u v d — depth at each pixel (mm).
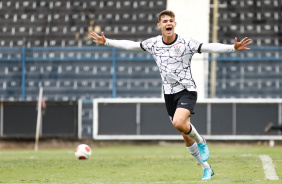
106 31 59562
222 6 60594
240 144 49344
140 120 49562
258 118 49312
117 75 53531
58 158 30719
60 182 16953
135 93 53344
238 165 22016
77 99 53938
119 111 49719
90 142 49719
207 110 49625
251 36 58688
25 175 19406
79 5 61656
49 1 61906
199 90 51500
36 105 49469
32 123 49500
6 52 53969
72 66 54031
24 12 60906
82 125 51594
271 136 49188
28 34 59375
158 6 61156
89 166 22906
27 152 42375
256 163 22656
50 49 54125
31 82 53969
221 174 18797
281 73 52875
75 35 59375
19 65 53969
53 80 53969
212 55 52688
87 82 53875
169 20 16094
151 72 53281
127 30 59562
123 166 22891
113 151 41094
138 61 53344
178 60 16328
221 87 52625
